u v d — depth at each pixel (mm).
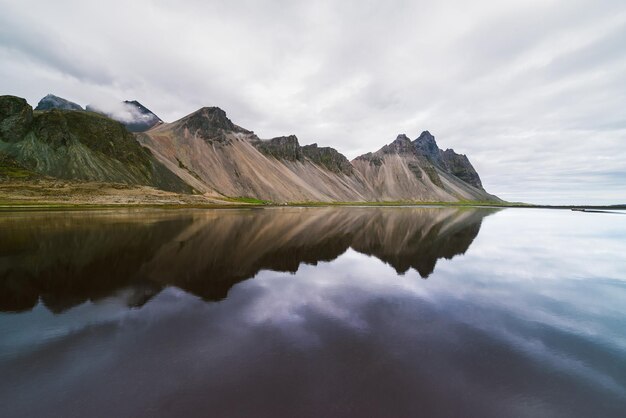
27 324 12625
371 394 8430
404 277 21344
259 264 23953
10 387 8492
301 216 77062
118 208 82562
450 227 57938
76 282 18281
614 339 12195
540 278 21844
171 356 10219
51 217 53219
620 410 8047
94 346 10844
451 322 13617
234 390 8469
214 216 67500
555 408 8070
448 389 8727
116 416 7449
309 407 7859
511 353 10883
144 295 16359
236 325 12781
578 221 77500
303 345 11117
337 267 23875
